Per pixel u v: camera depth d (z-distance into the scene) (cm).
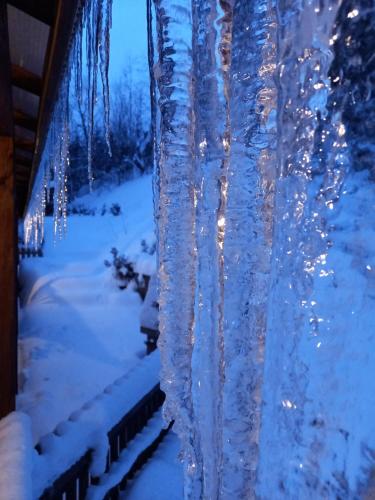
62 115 254
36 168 473
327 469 36
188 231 76
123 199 1938
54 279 1126
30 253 1315
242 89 55
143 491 326
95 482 299
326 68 36
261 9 52
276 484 42
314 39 37
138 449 354
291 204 41
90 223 1652
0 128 291
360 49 34
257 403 57
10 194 311
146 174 2133
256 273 56
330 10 35
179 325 80
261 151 54
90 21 148
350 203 35
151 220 1482
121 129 2130
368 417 33
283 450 42
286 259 42
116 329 932
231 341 59
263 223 55
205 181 65
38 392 608
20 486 210
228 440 60
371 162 34
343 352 35
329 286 36
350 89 34
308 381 38
